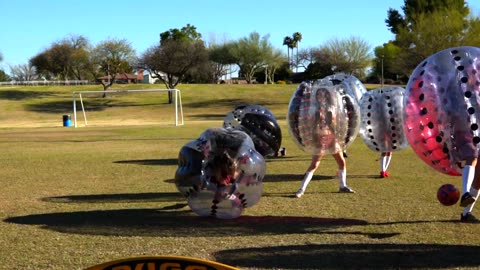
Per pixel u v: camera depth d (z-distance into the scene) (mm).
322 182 10984
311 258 5762
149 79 94188
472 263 5562
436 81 6730
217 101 60844
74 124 42125
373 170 12820
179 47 64125
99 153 18203
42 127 39625
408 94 7008
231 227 7180
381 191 9820
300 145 9188
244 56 86188
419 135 6895
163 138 25328
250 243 6375
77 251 6168
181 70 64312
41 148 20656
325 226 7148
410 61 51625
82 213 8281
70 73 79875
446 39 49688
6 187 10984
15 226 7445
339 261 5652
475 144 6520
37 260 5848
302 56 82688
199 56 64250
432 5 60406
